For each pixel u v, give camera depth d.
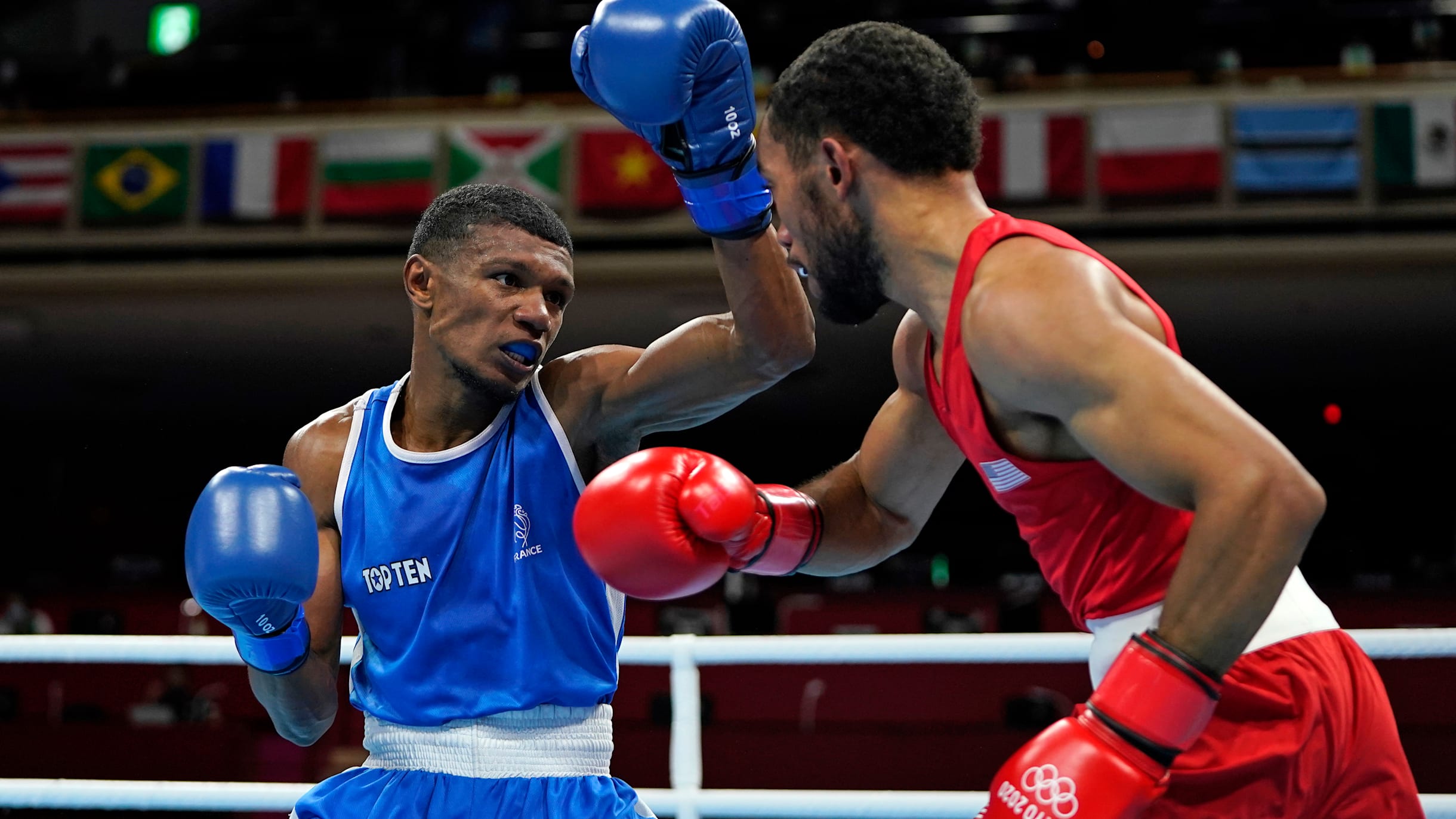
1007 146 10.16
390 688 1.91
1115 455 1.37
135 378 13.66
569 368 2.01
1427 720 5.33
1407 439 13.78
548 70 12.69
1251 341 12.21
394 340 12.62
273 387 13.98
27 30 14.92
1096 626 1.63
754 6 13.20
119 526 13.45
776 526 1.89
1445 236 9.83
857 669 6.15
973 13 12.76
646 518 1.61
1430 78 9.91
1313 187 9.85
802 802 2.62
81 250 11.09
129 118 11.22
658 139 1.82
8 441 15.18
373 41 13.60
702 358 1.89
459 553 1.91
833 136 1.60
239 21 14.63
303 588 1.75
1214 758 1.49
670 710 6.20
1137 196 10.01
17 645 2.68
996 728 5.61
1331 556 12.00
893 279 1.63
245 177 10.91
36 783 2.64
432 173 10.67
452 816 1.82
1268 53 12.08
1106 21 12.36
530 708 1.86
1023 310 1.43
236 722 6.66
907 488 2.10
